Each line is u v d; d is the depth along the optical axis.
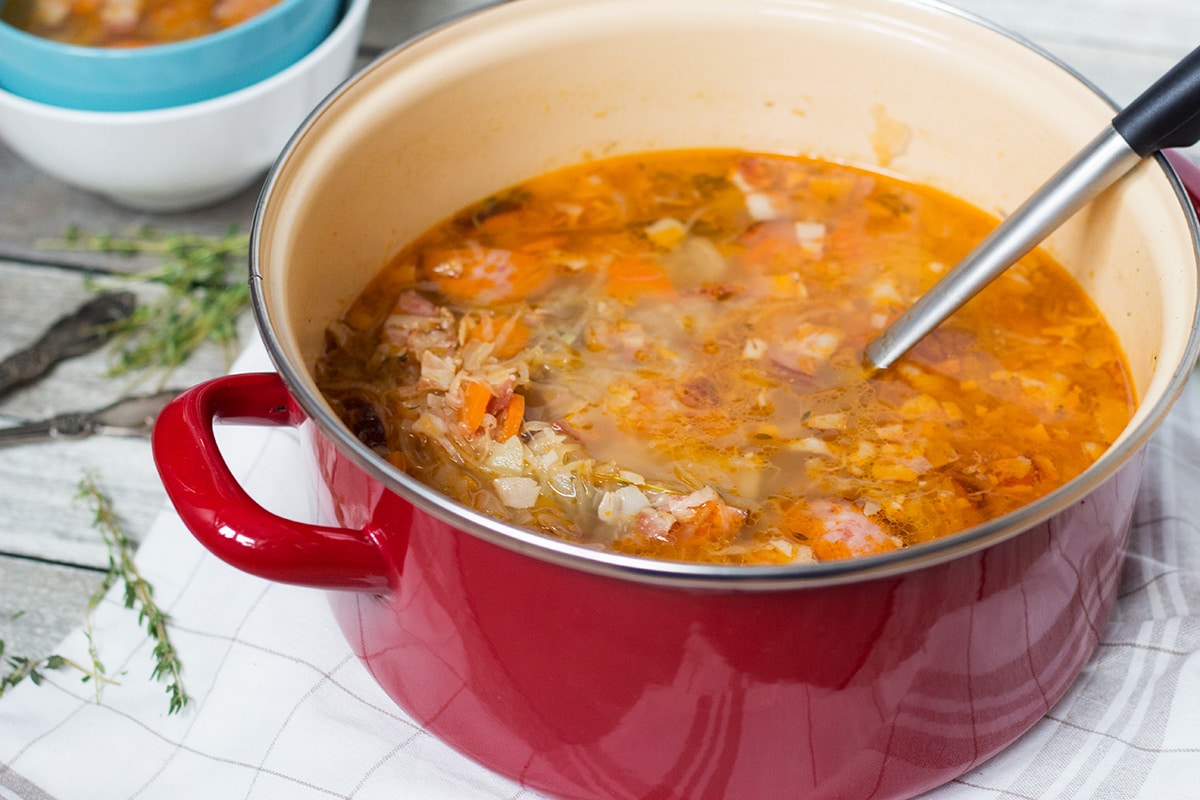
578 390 0.57
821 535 0.53
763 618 0.46
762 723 0.49
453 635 0.50
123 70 0.68
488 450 0.55
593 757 0.51
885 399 0.57
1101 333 0.59
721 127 0.66
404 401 0.57
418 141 0.61
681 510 0.53
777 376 0.58
